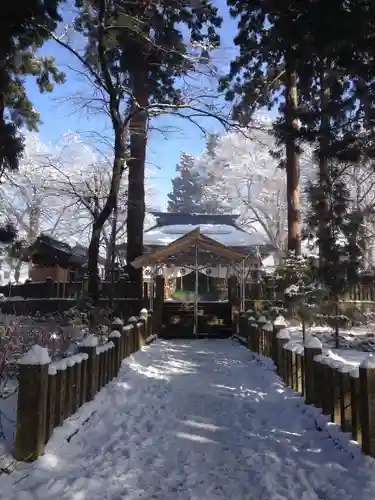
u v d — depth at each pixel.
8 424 4.80
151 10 12.90
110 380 7.41
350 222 12.92
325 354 6.02
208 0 13.92
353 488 3.60
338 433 4.56
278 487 3.79
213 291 26.17
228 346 13.45
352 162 10.37
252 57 16.22
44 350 4.18
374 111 9.80
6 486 3.49
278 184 37.53
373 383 4.05
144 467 4.23
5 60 10.84
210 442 4.99
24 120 15.49
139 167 19.73
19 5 9.55
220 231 31.14
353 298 15.75
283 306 14.80
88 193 20.55
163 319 16.73
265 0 9.55
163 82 15.63
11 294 19.98
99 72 13.30
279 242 36.41
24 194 27.97
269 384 7.59
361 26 8.32
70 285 18.80
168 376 8.66
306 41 9.26
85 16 12.41
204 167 41.78
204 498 3.61
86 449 4.60
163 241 29.47
